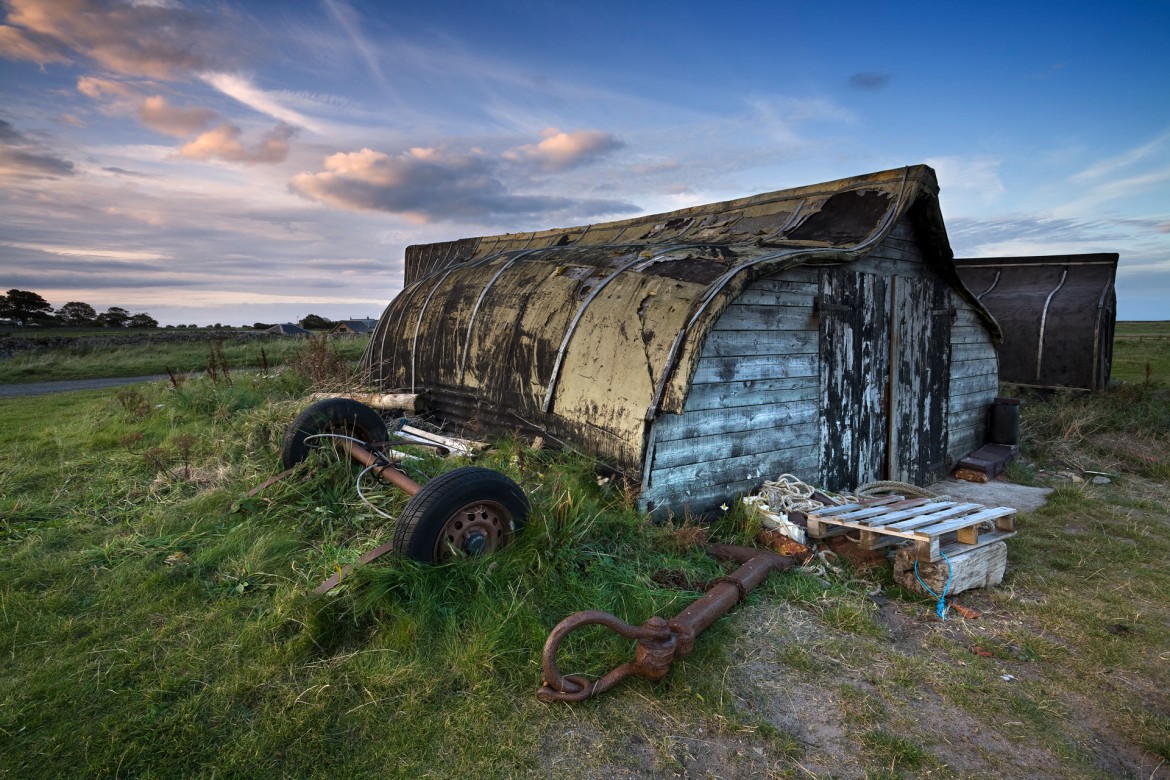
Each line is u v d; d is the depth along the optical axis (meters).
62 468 6.52
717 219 8.31
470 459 6.02
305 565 4.16
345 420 5.79
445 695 3.03
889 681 3.38
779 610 4.07
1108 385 12.92
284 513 4.84
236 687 2.99
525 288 7.52
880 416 7.11
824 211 7.11
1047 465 8.76
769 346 5.78
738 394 5.57
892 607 4.26
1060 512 6.44
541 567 3.91
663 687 3.18
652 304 5.59
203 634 3.44
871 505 5.36
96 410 10.09
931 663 3.57
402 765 2.61
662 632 3.12
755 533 5.09
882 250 6.90
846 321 6.53
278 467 5.73
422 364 8.77
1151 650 3.77
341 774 2.56
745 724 2.95
